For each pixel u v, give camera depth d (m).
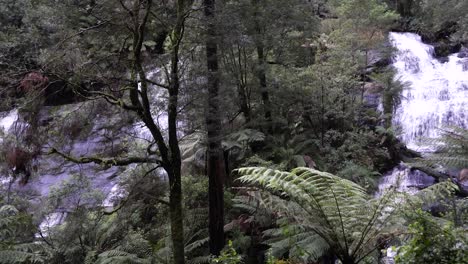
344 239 3.37
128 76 5.17
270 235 6.26
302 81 9.02
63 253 6.73
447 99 11.87
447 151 6.43
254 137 7.80
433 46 15.26
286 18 8.05
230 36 6.08
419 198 3.49
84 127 5.37
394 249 2.95
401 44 15.40
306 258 4.26
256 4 7.50
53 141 5.32
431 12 16.94
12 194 7.39
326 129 9.93
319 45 9.98
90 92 4.70
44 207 7.09
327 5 15.16
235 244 6.74
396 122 11.40
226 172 8.84
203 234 7.54
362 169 8.36
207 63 5.92
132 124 5.75
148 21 5.51
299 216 3.54
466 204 4.47
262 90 8.70
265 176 3.39
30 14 7.30
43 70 4.54
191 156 9.15
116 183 7.82
